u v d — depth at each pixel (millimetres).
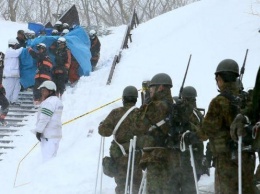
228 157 10180
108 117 13625
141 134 12625
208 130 10117
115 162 13695
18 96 28969
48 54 28656
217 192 10352
